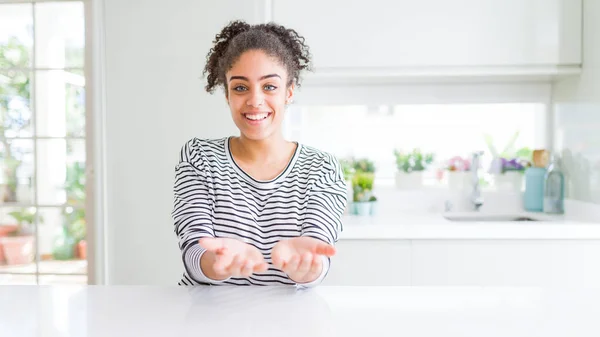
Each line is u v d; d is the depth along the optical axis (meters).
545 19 2.09
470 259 1.92
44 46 2.38
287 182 1.00
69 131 2.39
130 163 2.20
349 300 0.74
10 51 2.39
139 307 0.70
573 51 2.10
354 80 2.35
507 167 2.45
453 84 2.45
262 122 0.95
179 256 2.20
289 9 2.12
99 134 2.21
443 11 2.10
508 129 2.47
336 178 1.02
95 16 2.19
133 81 2.19
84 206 2.40
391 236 1.93
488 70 2.11
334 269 1.95
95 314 0.67
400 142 2.49
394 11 2.11
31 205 2.43
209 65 1.08
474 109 2.47
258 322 0.63
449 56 2.10
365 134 2.50
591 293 0.79
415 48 2.11
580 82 2.15
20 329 0.61
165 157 2.20
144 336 0.58
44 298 0.75
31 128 2.41
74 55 2.37
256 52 0.93
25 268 2.46
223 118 2.18
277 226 0.96
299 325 0.62
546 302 0.73
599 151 2.01
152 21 2.19
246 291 0.79
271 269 0.95
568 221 2.02
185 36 2.18
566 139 2.32
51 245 2.44
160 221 2.20
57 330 0.60
